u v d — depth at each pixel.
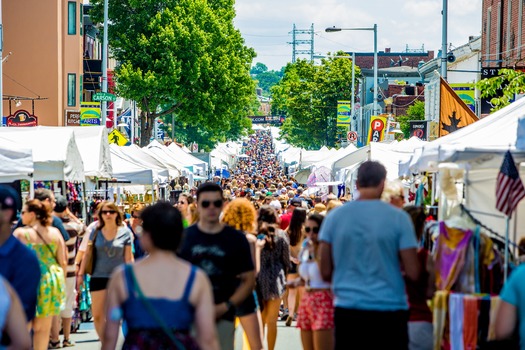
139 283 9.44
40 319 18.50
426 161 18.14
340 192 54.69
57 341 21.41
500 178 14.39
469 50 73.56
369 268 11.98
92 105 62.81
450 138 18.50
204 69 91.06
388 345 11.95
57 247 18.70
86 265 19.81
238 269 13.83
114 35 90.56
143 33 90.56
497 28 57.31
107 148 36.03
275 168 166.12
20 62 76.75
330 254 12.34
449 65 81.00
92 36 97.81
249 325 15.43
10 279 12.13
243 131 161.00
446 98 33.88
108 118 85.31
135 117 116.06
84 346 21.66
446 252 14.55
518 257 15.78
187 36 89.31
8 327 8.94
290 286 16.95
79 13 78.94
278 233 19.72
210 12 93.06
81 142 34.41
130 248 19.84
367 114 131.38
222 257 13.71
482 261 14.58
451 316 13.91
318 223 16.17
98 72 86.31
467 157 15.50
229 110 94.75
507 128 18.66
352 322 11.96
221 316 13.70
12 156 21.83
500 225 17.45
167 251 9.61
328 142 128.50
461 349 13.80
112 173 37.12
